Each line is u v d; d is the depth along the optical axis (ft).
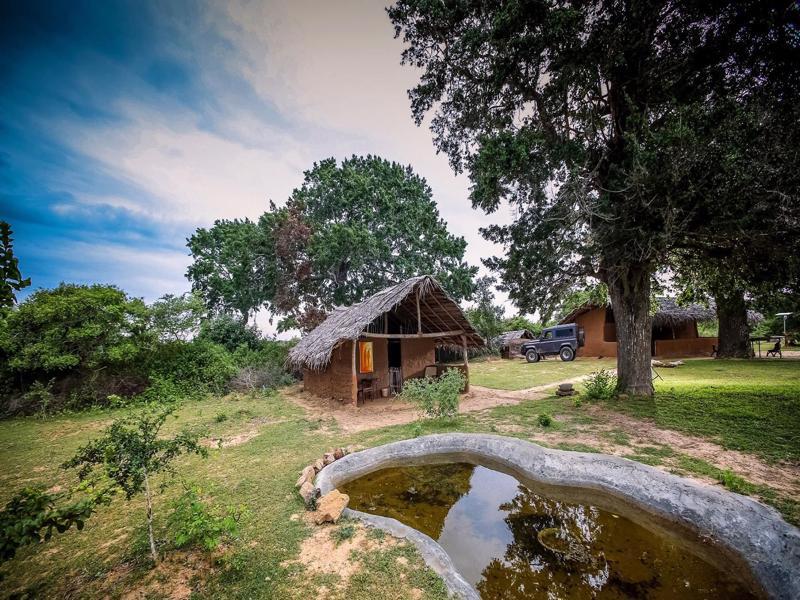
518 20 27.96
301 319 80.69
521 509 17.10
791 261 25.16
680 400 31.32
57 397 43.19
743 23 23.45
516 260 35.58
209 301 90.17
